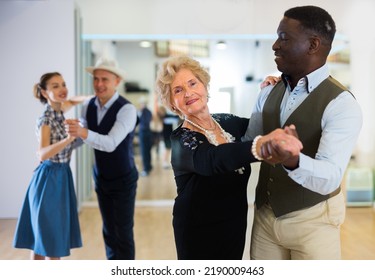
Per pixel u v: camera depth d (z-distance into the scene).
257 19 4.61
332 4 4.23
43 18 4.00
